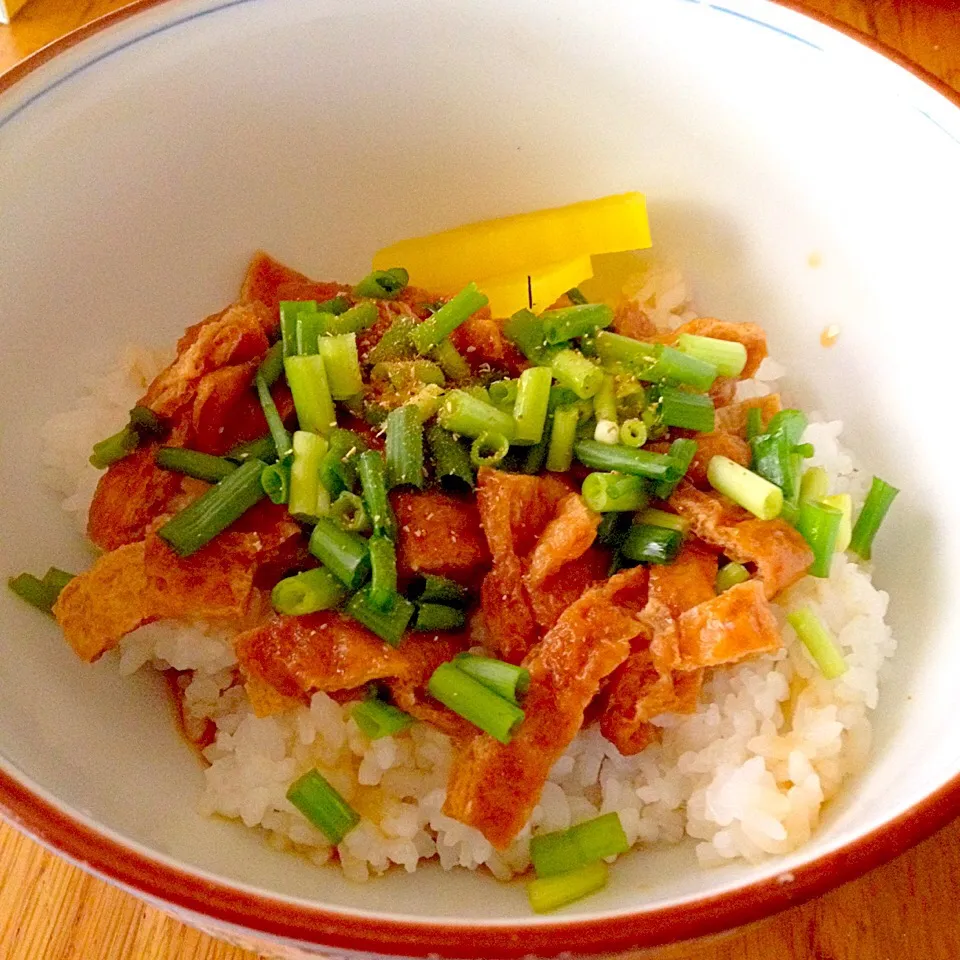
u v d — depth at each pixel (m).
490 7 0.23
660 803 0.21
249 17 0.23
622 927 0.16
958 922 0.19
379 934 0.16
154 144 0.23
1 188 0.22
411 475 0.21
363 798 0.21
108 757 0.20
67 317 0.23
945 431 0.22
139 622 0.21
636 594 0.21
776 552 0.21
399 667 0.21
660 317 0.26
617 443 0.22
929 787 0.17
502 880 0.20
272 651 0.21
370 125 0.25
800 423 0.22
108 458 0.22
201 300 0.25
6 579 0.21
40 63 0.22
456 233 0.26
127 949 0.20
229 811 0.21
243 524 0.22
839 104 0.23
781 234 0.24
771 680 0.21
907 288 0.23
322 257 0.26
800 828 0.19
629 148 0.25
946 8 0.29
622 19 0.23
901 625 0.21
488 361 0.24
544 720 0.20
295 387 0.22
